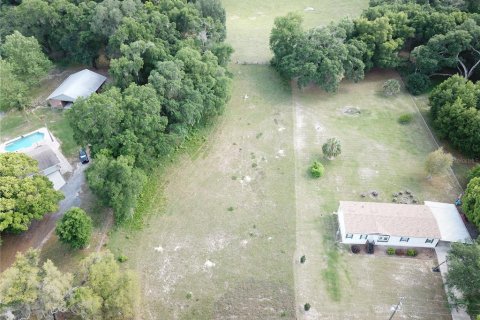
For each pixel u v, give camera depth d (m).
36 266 47.62
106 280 47.44
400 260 58.44
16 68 79.69
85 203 64.31
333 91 84.81
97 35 87.38
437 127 76.38
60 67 95.31
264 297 53.94
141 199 65.25
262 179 69.38
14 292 42.91
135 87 66.62
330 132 78.69
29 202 55.00
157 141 66.00
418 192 67.62
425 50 86.25
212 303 53.25
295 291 54.62
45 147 67.62
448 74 90.50
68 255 57.50
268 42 104.88
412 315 52.56
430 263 58.12
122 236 60.34
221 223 62.59
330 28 88.19
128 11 84.69
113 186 57.53
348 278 56.16
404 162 73.00
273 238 60.78
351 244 60.16
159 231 61.31
